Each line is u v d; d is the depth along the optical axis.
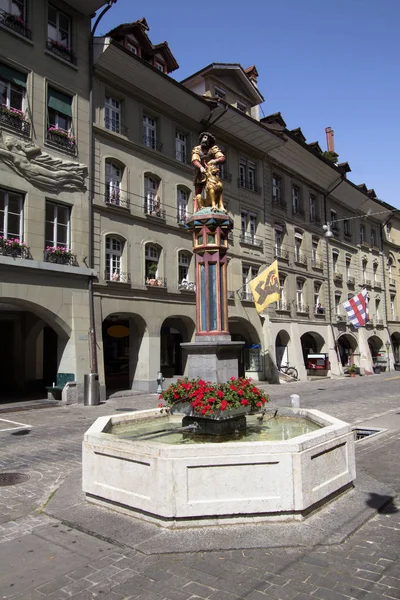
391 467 8.05
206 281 8.93
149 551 4.68
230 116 26.19
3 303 17.08
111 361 27.42
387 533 5.18
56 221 18.39
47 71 18.34
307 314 33.91
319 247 36.62
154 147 23.62
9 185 16.61
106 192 20.84
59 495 6.49
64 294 18.14
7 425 13.06
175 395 7.12
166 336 27.02
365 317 32.69
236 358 8.74
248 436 7.15
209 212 8.95
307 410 8.36
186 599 3.89
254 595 3.93
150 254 22.86
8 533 5.35
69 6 19.58
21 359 21.00
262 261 29.86
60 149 18.56
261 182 30.56
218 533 5.03
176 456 5.17
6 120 16.72
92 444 6.00
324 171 36.19
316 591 3.98
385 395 21.25
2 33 16.89
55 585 4.16
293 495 5.27
